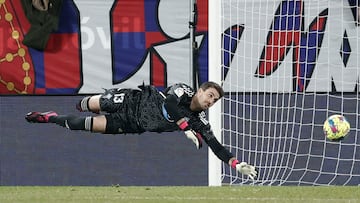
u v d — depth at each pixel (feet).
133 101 96.68
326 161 133.28
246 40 131.95
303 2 132.26
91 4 135.54
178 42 134.82
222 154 80.12
